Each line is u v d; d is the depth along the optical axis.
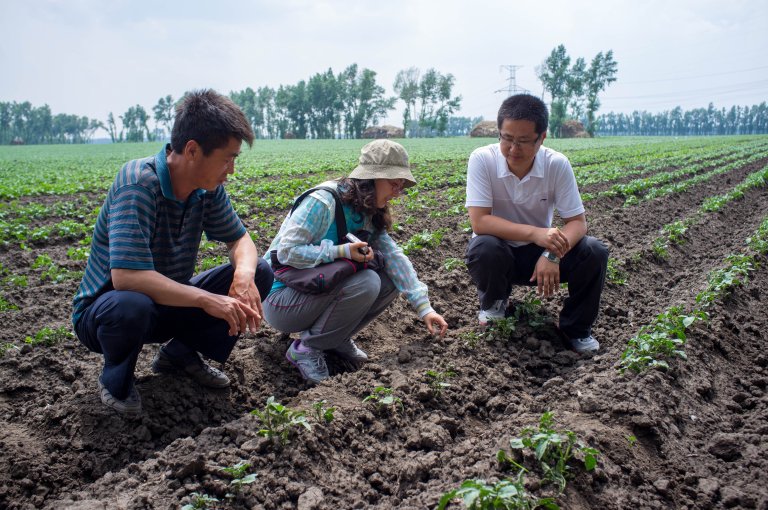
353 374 4.06
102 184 16.05
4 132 145.62
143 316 3.22
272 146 61.00
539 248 4.88
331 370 4.37
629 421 3.30
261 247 7.84
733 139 55.72
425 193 13.06
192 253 3.63
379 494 2.94
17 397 3.81
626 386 3.63
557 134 91.75
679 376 3.91
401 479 2.98
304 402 3.63
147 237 3.25
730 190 14.34
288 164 24.52
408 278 4.23
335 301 3.98
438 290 5.98
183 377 3.96
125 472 3.00
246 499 2.71
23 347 4.37
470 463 2.93
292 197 12.21
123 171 3.29
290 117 120.25
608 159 26.23
